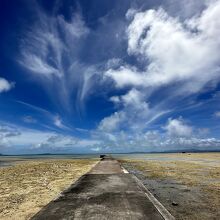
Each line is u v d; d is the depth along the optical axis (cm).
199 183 1292
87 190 882
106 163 2798
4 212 664
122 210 598
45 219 523
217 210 731
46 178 1422
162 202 842
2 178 1484
